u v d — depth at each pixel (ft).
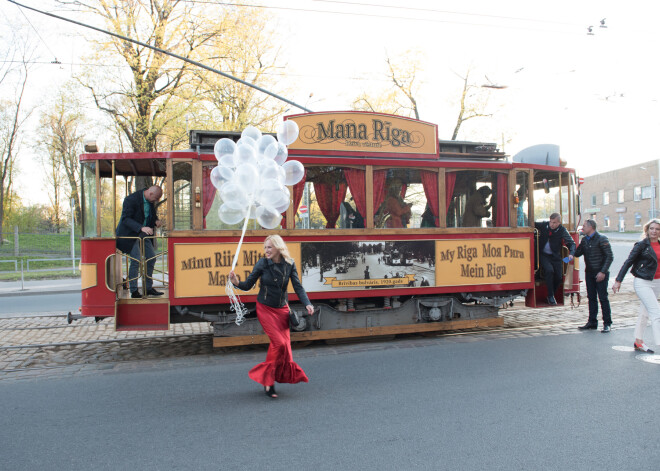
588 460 11.28
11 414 14.73
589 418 13.83
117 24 59.62
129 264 23.31
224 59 65.05
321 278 23.52
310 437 12.76
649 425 13.30
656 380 17.37
